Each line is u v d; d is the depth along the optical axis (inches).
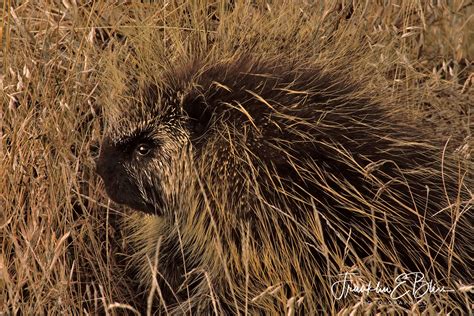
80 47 357.4
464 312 299.0
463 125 374.6
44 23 380.5
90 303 323.6
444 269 298.5
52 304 307.9
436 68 426.0
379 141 301.4
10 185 331.9
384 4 419.2
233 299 302.8
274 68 313.4
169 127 301.4
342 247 293.6
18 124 339.6
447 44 434.0
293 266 294.4
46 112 345.1
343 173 293.9
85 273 331.0
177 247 320.2
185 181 299.7
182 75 314.8
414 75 391.9
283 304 291.3
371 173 294.7
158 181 305.1
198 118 299.3
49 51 360.2
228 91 300.4
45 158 333.7
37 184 331.3
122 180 307.4
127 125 306.2
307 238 293.6
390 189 295.4
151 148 304.5
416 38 431.2
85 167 346.9
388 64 382.3
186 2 383.9
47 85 347.3
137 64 370.0
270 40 362.9
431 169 305.4
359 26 398.9
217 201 293.6
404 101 367.2
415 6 420.8
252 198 290.7
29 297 311.0
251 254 292.5
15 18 359.3
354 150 297.3
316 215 283.6
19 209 327.9
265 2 403.2
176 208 306.2
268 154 292.5
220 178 293.1
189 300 311.1
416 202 298.5
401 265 295.1
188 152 298.5
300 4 403.2
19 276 305.4
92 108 348.8
